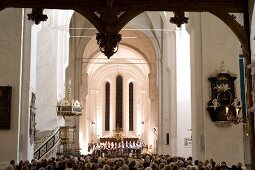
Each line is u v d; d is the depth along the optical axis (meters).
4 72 17.95
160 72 39.00
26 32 18.84
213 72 18.89
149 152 46.81
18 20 18.22
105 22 12.20
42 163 15.84
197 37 19.47
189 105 29.62
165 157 22.81
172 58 31.48
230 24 12.31
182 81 29.80
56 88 26.61
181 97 29.67
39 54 26.81
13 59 18.03
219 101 18.28
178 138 29.19
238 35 12.27
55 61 26.86
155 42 39.56
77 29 39.69
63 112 26.19
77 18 38.69
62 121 29.70
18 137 17.70
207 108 18.61
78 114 27.08
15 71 17.97
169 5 12.28
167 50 33.34
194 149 19.67
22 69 18.62
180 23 12.41
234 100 18.17
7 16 18.20
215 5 12.29
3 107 17.66
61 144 27.52
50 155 23.38
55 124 26.14
